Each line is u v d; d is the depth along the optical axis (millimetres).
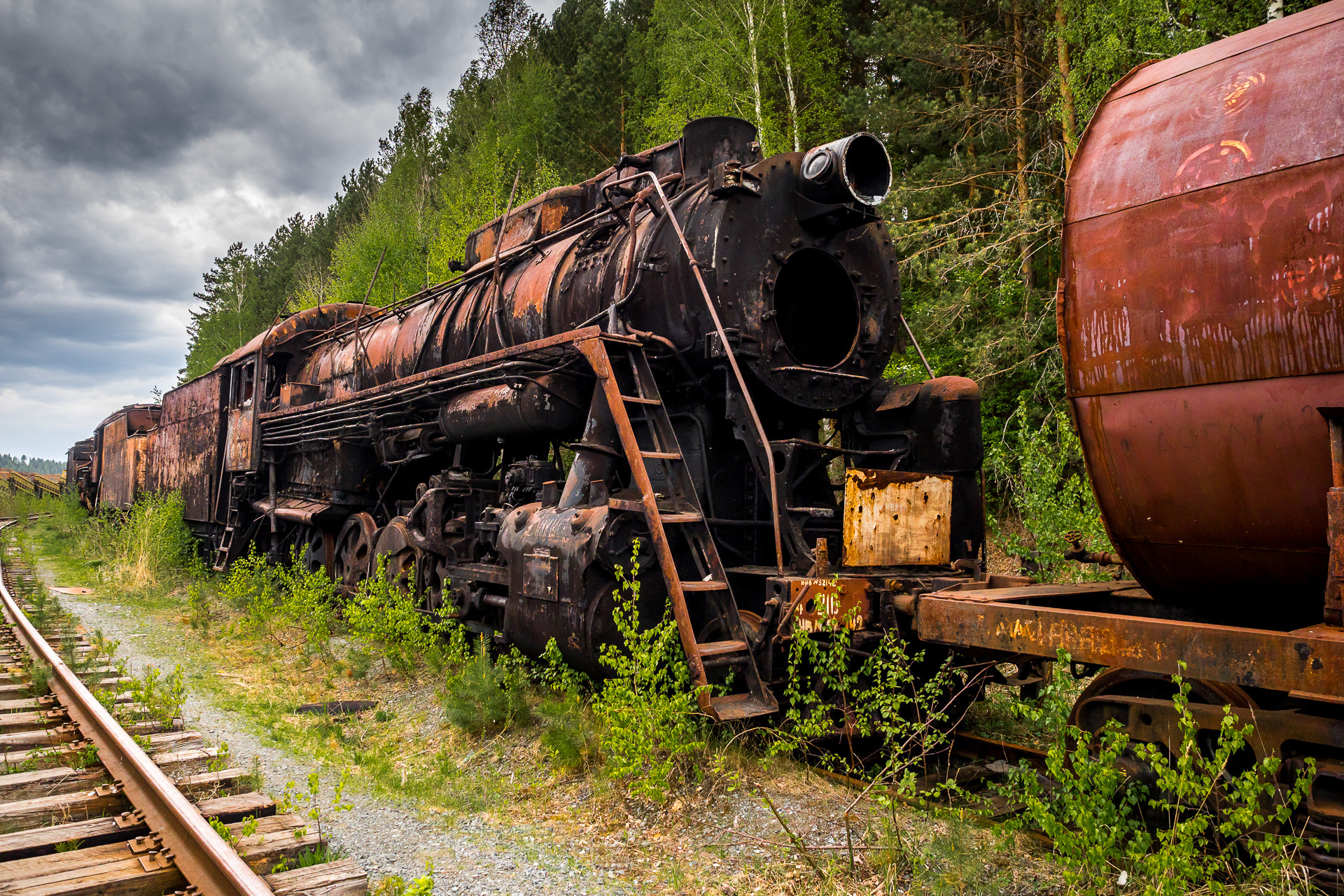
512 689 6145
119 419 22875
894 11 15969
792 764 5055
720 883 3719
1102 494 3734
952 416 5926
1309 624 3529
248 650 8773
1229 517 3303
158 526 14000
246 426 12625
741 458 6219
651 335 5902
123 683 6449
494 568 7043
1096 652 3314
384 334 10328
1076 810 3275
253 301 47250
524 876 3826
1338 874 2959
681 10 18547
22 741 5312
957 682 5480
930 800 4555
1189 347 3258
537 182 22922
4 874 3348
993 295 13969
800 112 18016
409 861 3971
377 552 9414
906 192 14820
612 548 5523
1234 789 3223
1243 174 3113
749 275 5758
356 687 7398
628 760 4594
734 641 5148
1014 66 15398
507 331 7883
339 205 45625
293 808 4383
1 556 17406
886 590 4938
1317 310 2891
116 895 3285
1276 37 3281
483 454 8922
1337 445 2803
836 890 3594
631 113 23047
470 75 33188
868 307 6352
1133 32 11625
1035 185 14891
